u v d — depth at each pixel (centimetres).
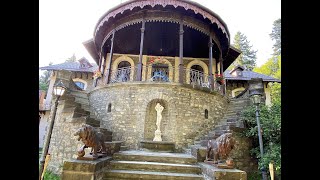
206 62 1447
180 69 954
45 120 1648
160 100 926
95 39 1210
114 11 1008
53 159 802
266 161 603
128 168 619
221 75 1165
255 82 636
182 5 946
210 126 951
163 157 667
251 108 849
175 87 917
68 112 834
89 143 555
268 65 1900
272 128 699
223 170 512
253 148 764
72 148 781
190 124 904
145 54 1468
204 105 959
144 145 824
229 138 564
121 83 941
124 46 1375
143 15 1016
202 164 614
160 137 866
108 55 1451
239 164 746
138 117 888
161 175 578
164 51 1423
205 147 691
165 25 1138
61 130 824
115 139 883
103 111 958
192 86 938
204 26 1069
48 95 1775
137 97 913
